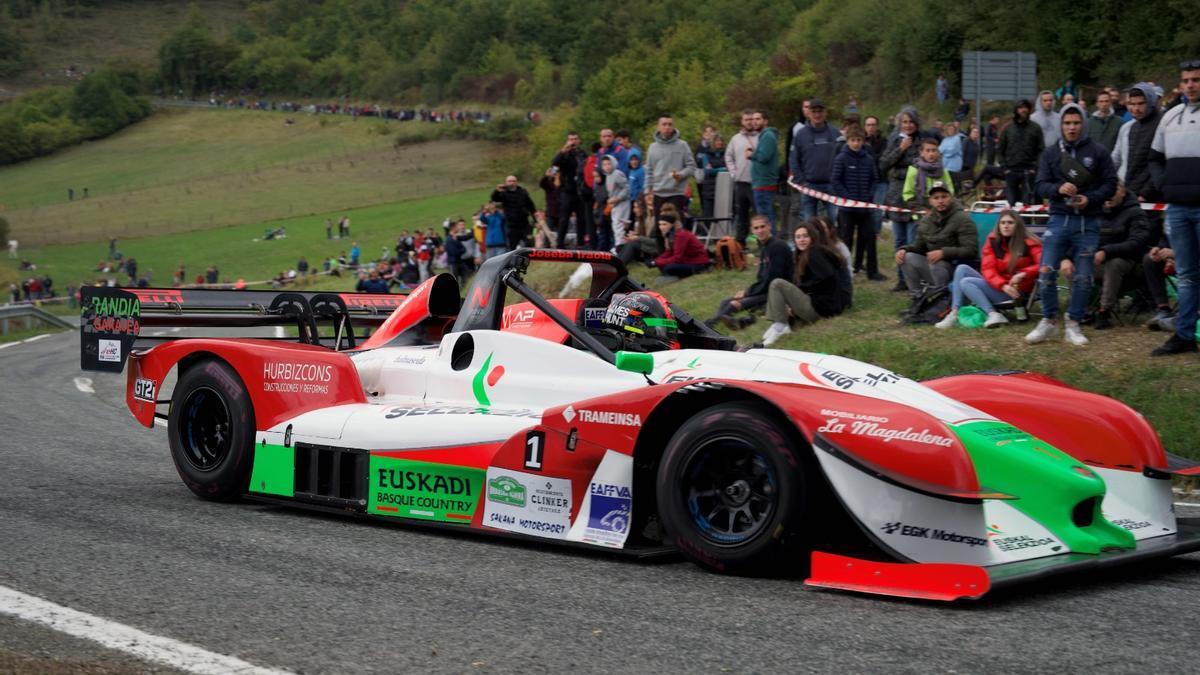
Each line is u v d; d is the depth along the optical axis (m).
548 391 5.09
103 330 6.18
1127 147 9.38
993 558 3.87
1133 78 32.31
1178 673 3.01
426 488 4.92
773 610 3.63
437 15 197.88
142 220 93.19
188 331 20.83
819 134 12.41
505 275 5.53
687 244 13.59
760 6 89.00
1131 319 9.06
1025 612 3.62
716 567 4.07
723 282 13.08
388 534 4.88
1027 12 35.56
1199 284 7.82
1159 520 4.56
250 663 3.10
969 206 15.34
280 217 87.25
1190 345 7.92
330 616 3.56
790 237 14.52
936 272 10.14
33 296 49.12
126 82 195.25
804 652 3.19
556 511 4.54
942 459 3.84
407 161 112.12
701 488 4.16
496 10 170.38
